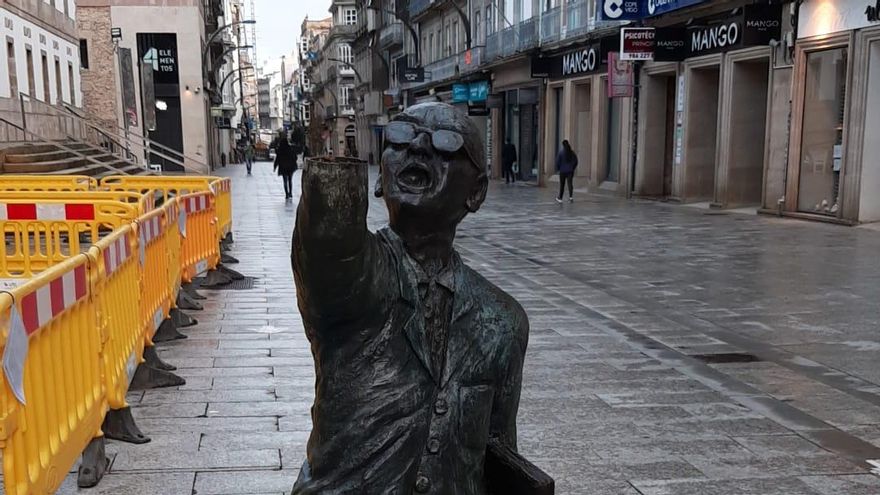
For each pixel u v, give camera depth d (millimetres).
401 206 1550
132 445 4086
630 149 22031
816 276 9250
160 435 4215
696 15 18953
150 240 5453
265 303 7719
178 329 6605
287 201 21141
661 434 4328
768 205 16562
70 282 3369
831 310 7488
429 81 43781
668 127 21547
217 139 60812
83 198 8500
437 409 1574
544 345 6203
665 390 5094
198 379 5211
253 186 29438
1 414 2609
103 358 3846
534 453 4051
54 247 7418
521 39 29578
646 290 8531
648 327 6848
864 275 9281
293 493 1646
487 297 1688
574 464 3914
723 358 5863
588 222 15641
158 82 41438
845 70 14500
